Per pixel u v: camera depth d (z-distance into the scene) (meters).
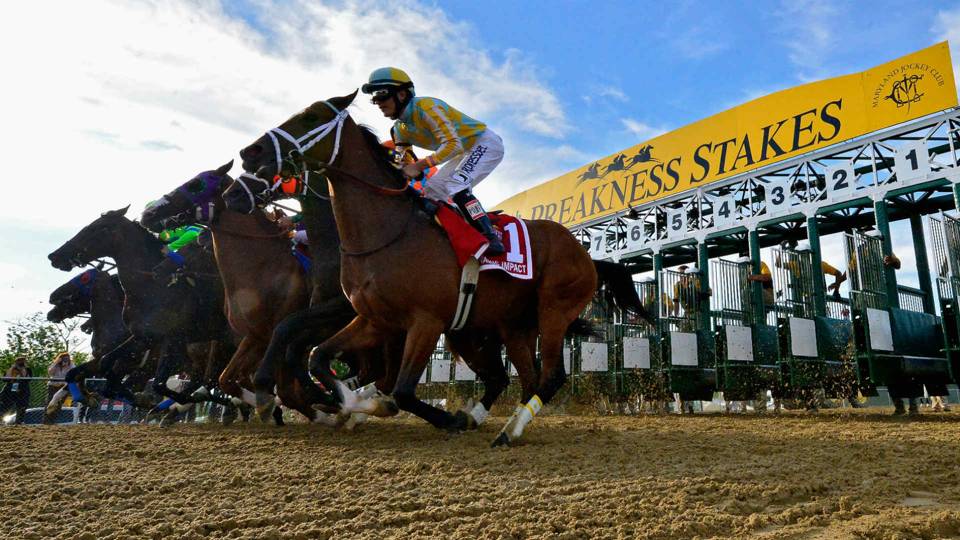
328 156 3.75
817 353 8.20
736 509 2.20
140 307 6.27
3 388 8.50
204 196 5.16
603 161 13.78
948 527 2.01
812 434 4.65
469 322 4.07
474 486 2.55
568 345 10.86
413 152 4.36
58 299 8.14
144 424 7.02
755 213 10.47
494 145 4.04
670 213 11.68
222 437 4.57
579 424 6.13
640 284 10.02
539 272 4.29
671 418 7.72
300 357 4.40
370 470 2.90
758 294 9.62
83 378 7.38
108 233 6.28
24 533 1.88
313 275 4.53
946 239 7.54
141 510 2.20
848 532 1.95
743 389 8.95
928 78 8.65
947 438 4.29
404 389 3.65
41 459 3.39
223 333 6.34
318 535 1.90
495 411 10.09
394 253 3.70
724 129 11.31
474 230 3.81
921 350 7.84
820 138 9.79
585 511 2.15
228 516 2.09
